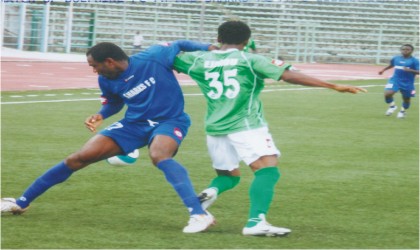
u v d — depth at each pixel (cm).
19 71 5028
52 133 2278
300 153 2022
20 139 2138
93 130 1252
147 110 1202
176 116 1212
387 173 1744
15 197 1403
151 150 1175
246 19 8238
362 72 6612
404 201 1426
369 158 1970
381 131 2584
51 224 1177
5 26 7225
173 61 1202
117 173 1650
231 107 1155
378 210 1340
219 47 1216
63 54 7256
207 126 1182
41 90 3791
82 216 1245
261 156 1143
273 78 1132
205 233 1138
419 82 5578
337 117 2988
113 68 1186
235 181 1234
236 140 1155
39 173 1645
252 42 1223
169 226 1187
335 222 1238
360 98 3950
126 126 1220
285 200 1412
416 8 8712
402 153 2075
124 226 1178
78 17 7812
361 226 1212
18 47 7244
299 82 1127
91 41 7656
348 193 1494
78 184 1520
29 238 1083
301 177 1662
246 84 1150
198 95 3847
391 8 8700
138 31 7525
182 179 1155
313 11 8612
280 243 1084
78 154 1214
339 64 8031
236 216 1273
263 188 1127
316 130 2542
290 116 2959
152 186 1522
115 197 1408
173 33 8169
